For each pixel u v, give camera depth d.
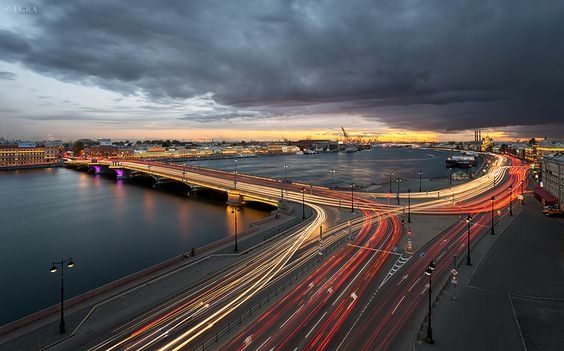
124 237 95.44
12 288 64.69
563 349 31.78
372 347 31.97
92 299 45.00
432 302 40.44
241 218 114.62
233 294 44.66
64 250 85.62
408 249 59.50
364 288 44.66
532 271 49.50
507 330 34.84
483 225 75.94
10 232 101.75
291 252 61.22
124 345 34.25
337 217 88.06
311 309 39.50
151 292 46.50
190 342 34.03
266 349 32.03
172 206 138.62
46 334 36.94
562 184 85.69
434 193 124.69
